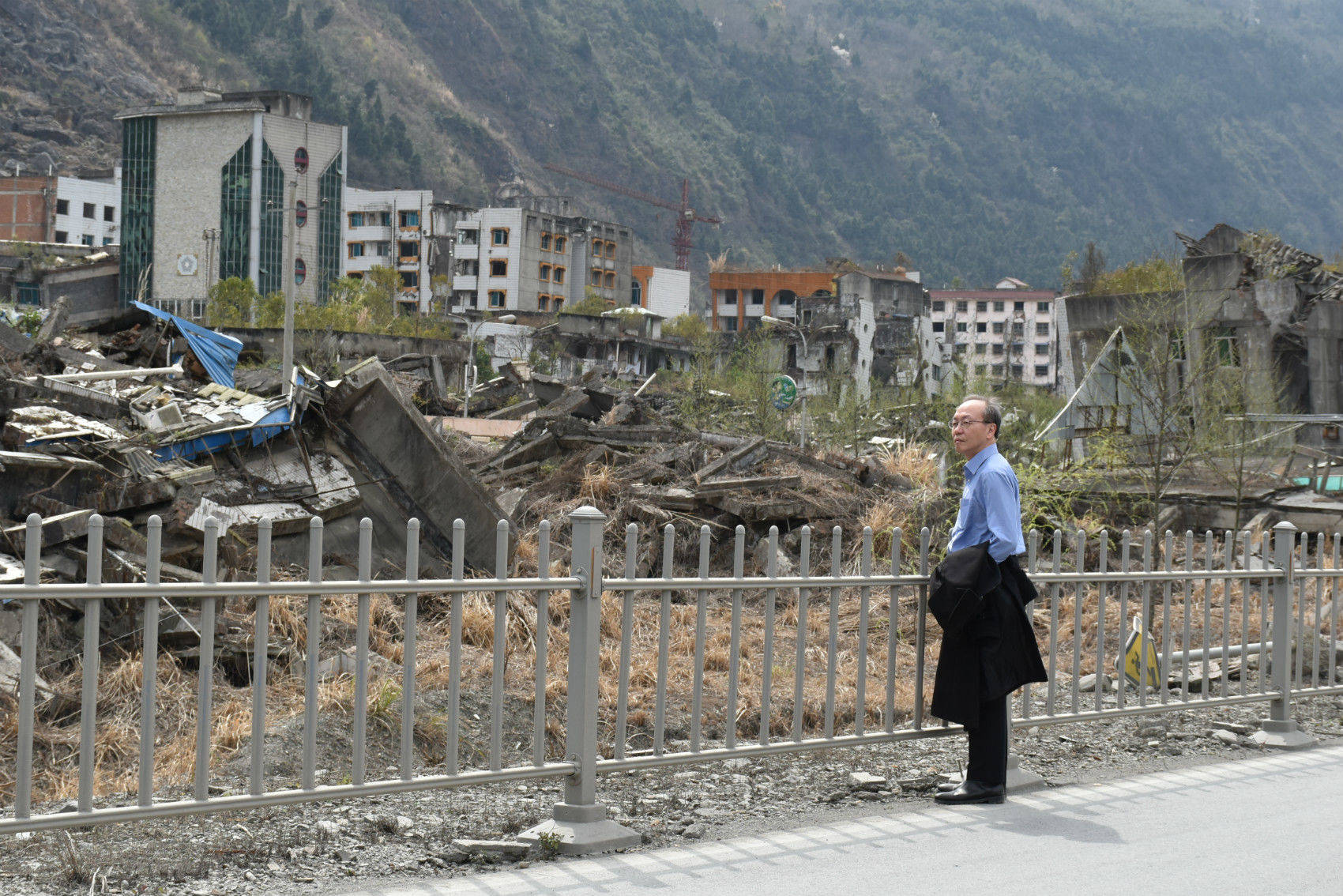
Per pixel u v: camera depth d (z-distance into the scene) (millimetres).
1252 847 5070
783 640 13156
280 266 111500
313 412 14648
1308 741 7680
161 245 111250
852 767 6816
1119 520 20547
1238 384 23047
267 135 109688
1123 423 27594
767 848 4988
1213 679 10125
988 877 4590
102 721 8289
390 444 14586
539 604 5031
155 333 24406
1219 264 37531
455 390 54875
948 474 21750
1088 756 7203
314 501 14047
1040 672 5895
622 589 5199
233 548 12031
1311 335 35844
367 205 120562
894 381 85125
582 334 93500
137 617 10070
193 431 13945
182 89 114500
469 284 119562
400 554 14547
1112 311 39125
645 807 5727
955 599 5691
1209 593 7461
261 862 4680
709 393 44438
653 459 19734
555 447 20938
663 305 137875
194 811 4223
